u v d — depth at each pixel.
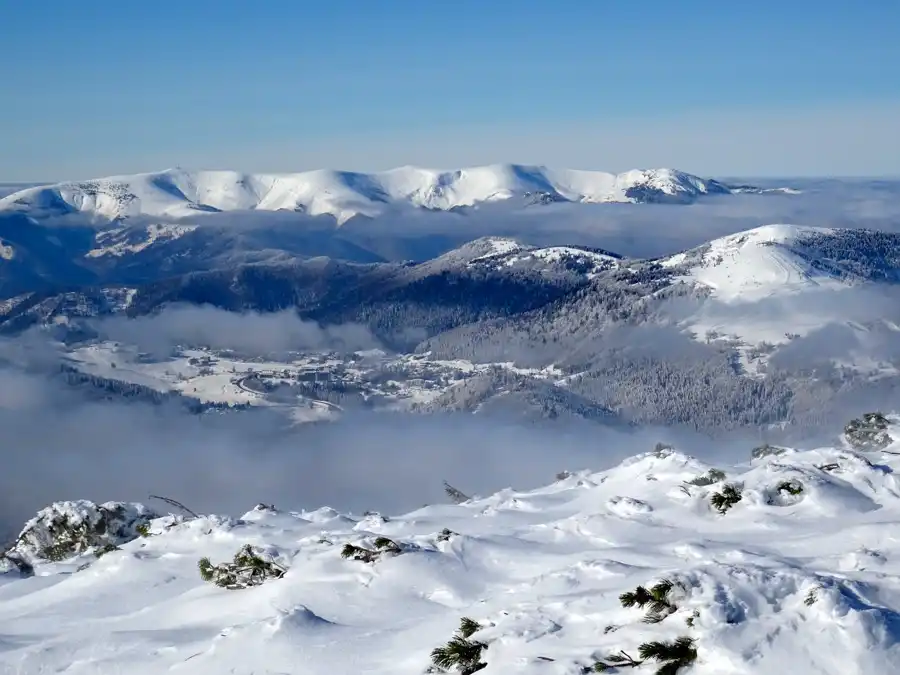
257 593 9.30
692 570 6.52
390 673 6.82
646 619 6.26
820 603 5.76
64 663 8.30
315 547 10.23
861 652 5.34
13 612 10.42
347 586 8.94
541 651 6.27
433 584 8.77
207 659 7.54
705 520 9.71
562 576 7.93
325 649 7.37
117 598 10.31
